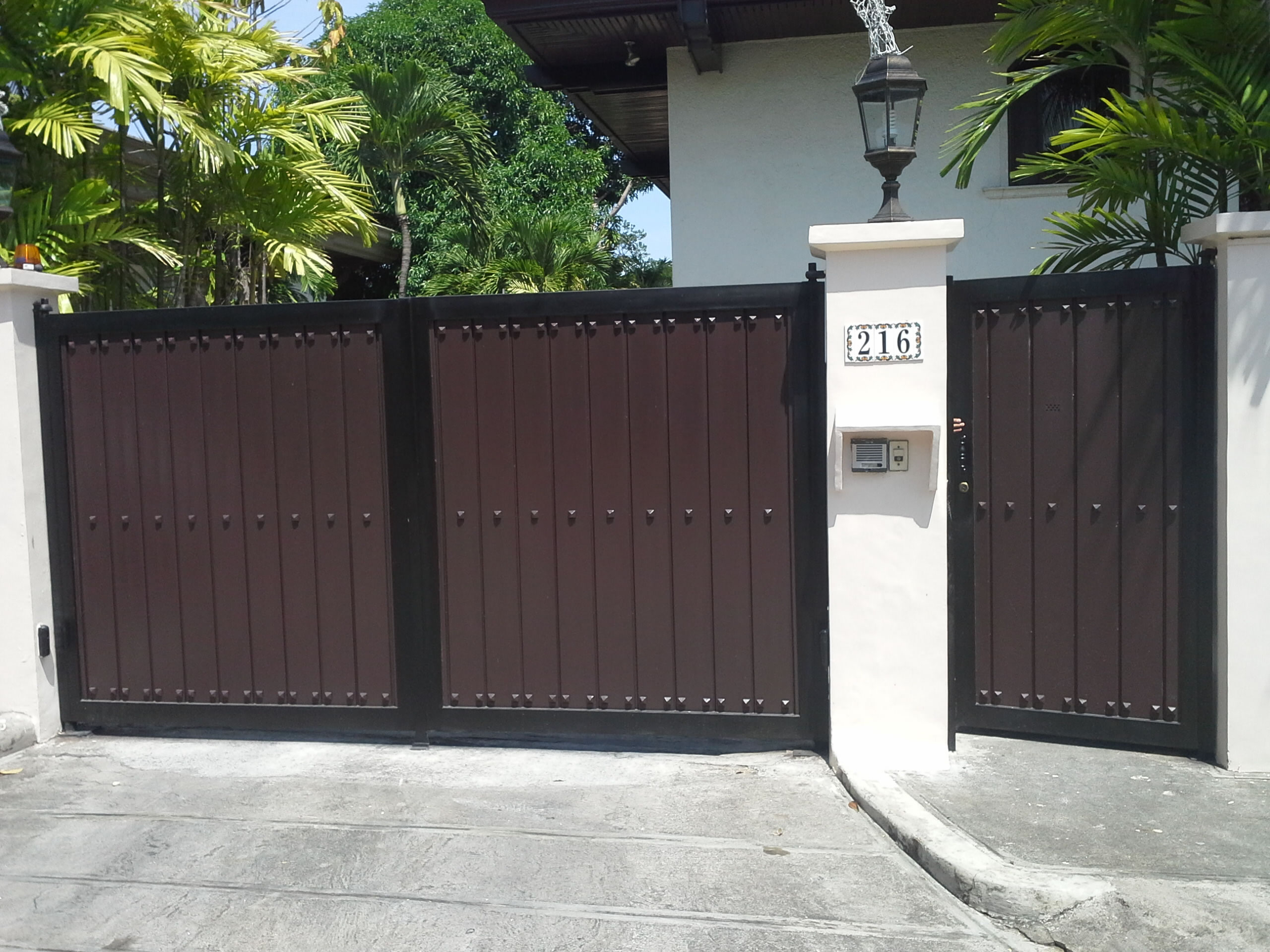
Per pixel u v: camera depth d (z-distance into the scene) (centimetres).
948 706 472
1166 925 342
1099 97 836
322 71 961
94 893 383
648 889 378
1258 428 441
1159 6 544
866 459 466
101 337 534
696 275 903
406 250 1590
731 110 885
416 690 520
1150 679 473
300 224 812
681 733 502
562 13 797
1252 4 492
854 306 462
